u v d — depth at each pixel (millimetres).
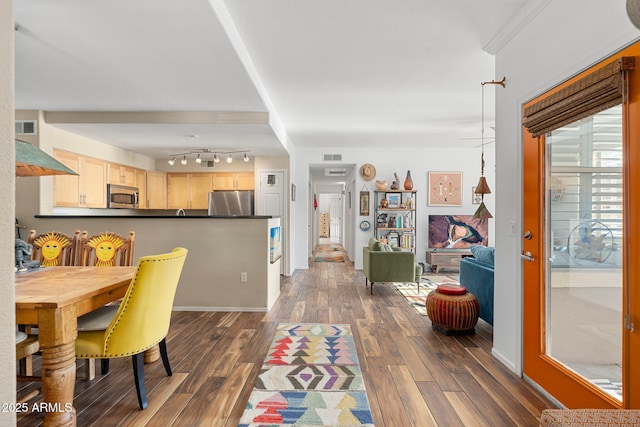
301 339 3197
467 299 3299
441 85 3631
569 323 2035
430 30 2547
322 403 2102
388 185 7191
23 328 2373
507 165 2611
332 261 8336
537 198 2252
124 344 1966
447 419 1946
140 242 4199
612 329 1737
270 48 2826
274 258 4562
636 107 1531
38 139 4039
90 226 4164
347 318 3881
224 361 2719
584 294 1921
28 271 2506
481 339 3232
